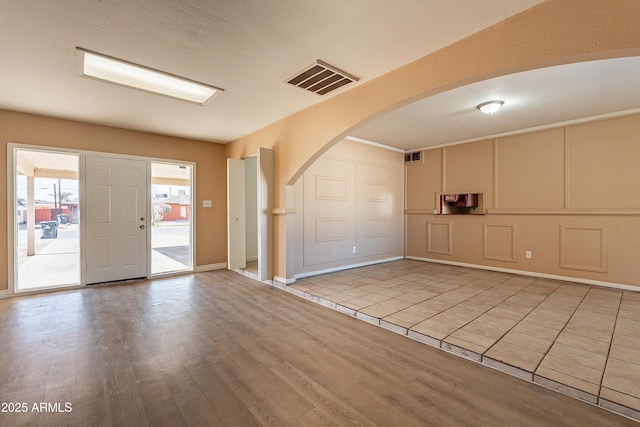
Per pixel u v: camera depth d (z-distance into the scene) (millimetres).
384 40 2270
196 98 3408
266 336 2648
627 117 3957
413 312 3092
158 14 1939
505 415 1647
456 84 2350
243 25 2076
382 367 2148
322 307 3428
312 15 1969
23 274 4918
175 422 1586
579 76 2900
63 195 10844
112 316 3094
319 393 1843
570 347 2318
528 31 1926
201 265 5328
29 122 3795
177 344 2479
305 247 4711
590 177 4250
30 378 1971
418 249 6355
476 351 2260
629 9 1599
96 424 1562
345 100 3213
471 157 5508
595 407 1716
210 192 5445
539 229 4730
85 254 4223
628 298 3584
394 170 6320
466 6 1885
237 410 1683
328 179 5055
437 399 1788
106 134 4371
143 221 4703
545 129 4625
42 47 2314
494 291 3893
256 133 4695
